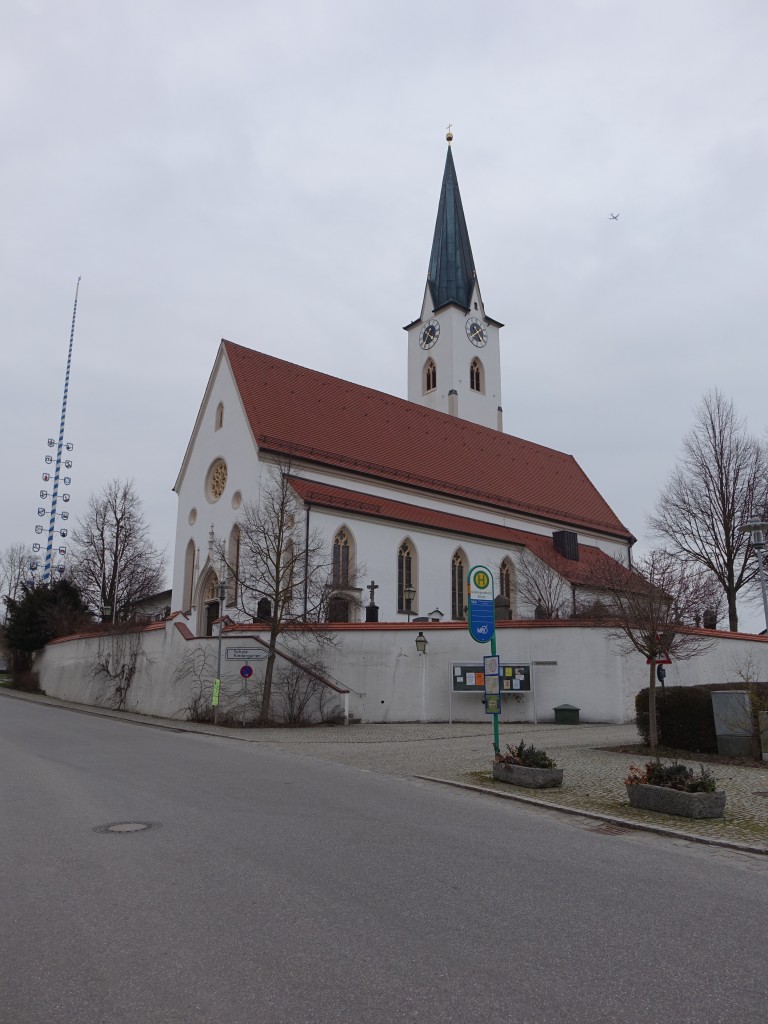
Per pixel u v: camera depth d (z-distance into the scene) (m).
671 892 7.07
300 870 7.41
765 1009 4.63
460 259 68.75
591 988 4.89
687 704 17.88
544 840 9.13
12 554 84.81
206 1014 4.48
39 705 35.53
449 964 5.22
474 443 56.06
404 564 42.16
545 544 50.53
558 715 27.20
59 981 4.91
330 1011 4.52
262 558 30.48
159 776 13.41
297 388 46.31
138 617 44.69
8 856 7.94
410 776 14.04
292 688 26.36
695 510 42.28
